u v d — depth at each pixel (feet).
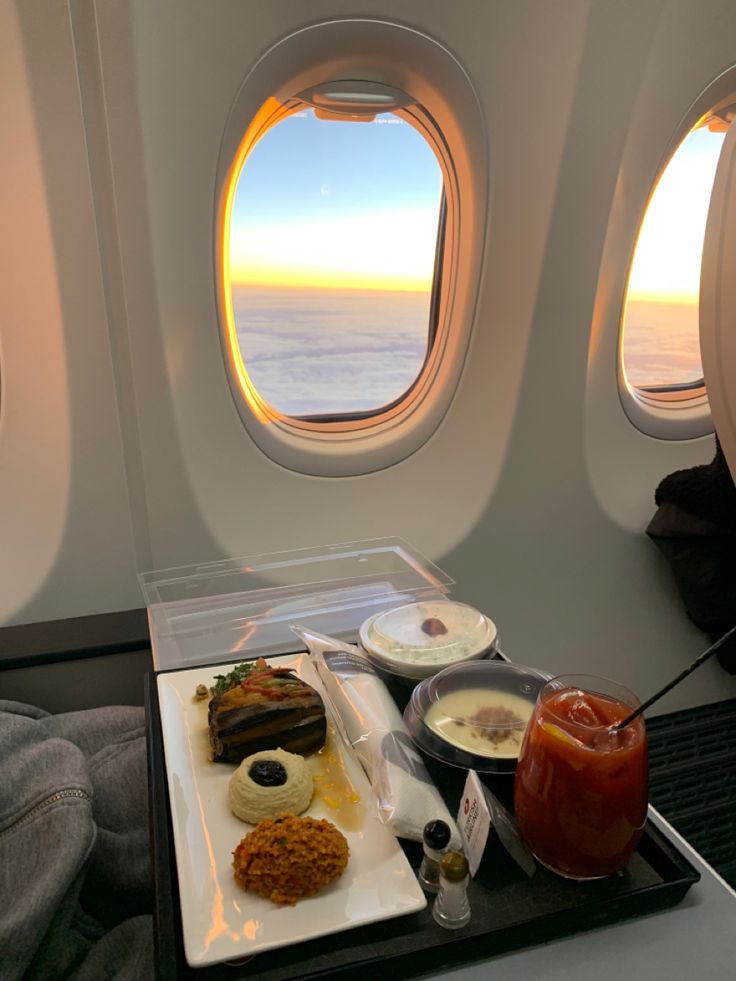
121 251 3.50
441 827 1.92
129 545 4.07
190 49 3.15
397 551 4.01
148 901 2.95
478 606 5.11
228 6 3.11
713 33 3.91
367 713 2.43
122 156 3.31
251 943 1.71
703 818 5.64
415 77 3.55
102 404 3.77
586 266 4.47
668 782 5.76
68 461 3.81
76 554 3.98
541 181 4.05
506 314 4.43
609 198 4.28
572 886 1.94
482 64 3.56
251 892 1.86
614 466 5.32
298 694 2.46
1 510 3.78
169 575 4.00
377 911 1.81
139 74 3.14
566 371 4.78
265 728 2.35
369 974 1.74
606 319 4.80
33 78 3.07
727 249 1.77
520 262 4.29
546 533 5.15
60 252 3.42
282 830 1.91
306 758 2.39
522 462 4.90
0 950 2.25
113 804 3.10
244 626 3.24
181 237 3.58
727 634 1.66
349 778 2.29
